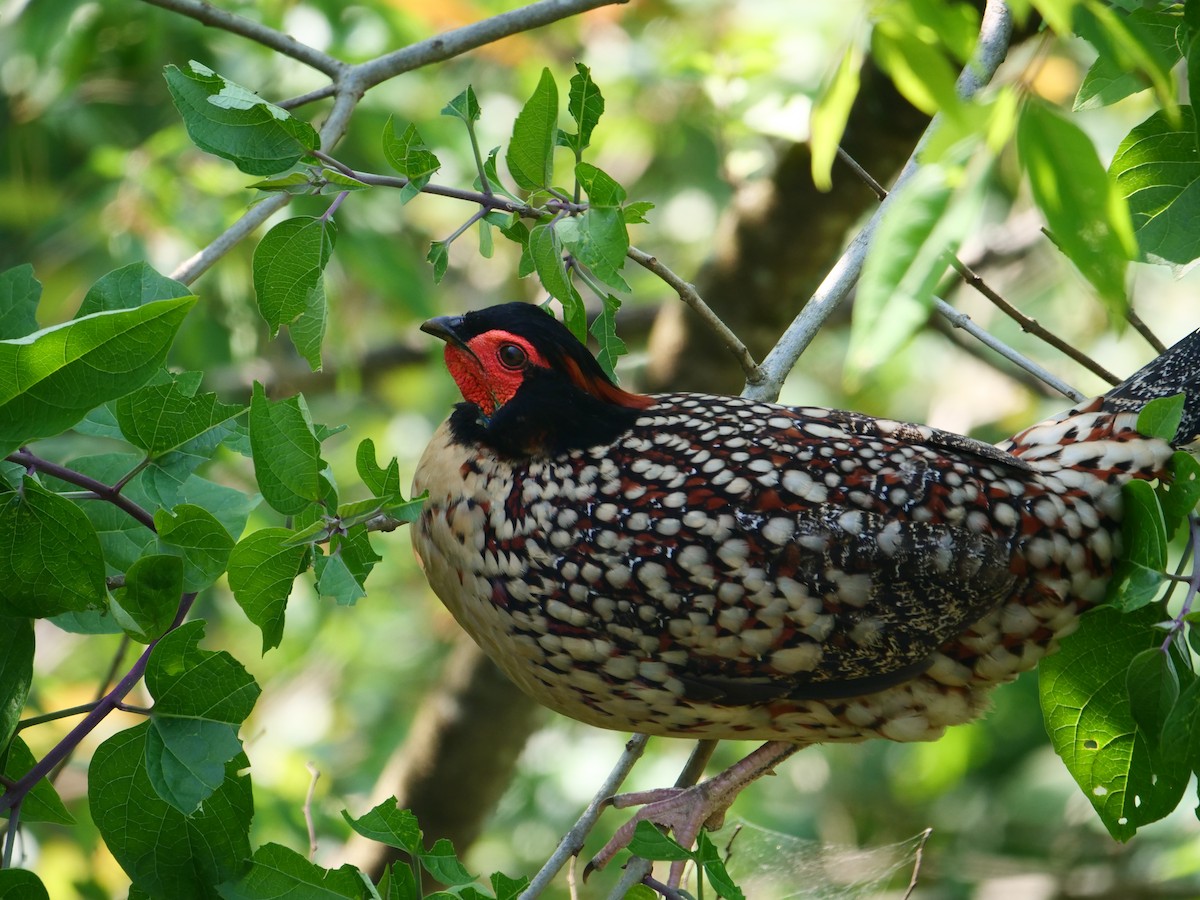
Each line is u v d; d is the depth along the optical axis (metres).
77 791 11.93
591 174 5.60
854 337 3.54
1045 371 6.82
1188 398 6.27
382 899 5.07
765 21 12.02
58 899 11.94
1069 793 13.41
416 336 14.88
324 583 4.99
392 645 15.26
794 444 6.16
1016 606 6.10
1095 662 5.82
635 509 6.09
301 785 13.02
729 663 6.14
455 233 5.77
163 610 4.90
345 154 12.94
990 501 6.03
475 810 11.88
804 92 10.87
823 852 10.57
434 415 15.41
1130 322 6.72
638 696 6.36
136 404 5.16
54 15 11.77
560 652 6.34
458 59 14.77
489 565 6.36
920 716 6.38
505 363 6.33
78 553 4.79
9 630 4.85
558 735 13.98
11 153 13.84
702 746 6.90
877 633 6.00
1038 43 3.75
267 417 4.91
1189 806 12.03
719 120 11.27
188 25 12.35
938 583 5.96
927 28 3.76
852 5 11.80
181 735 4.75
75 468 5.76
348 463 14.58
